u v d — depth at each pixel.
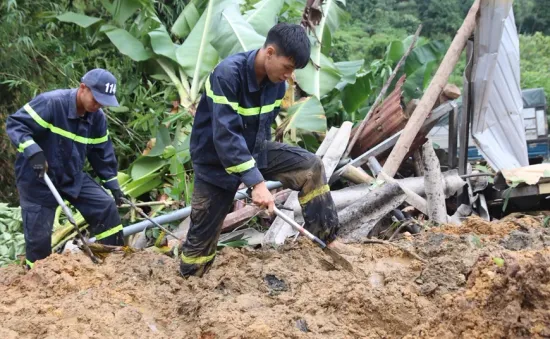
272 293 3.91
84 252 4.63
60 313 3.56
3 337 3.26
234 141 3.54
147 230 6.14
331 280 4.00
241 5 8.91
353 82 8.62
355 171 6.62
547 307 2.75
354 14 26.91
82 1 9.82
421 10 28.34
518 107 7.76
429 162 6.66
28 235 5.04
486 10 6.96
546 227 5.11
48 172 4.99
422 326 3.16
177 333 3.46
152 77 8.60
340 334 3.34
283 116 7.71
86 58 9.22
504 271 2.90
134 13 9.17
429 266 3.85
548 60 29.11
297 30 3.48
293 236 5.66
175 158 7.02
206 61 8.27
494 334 2.81
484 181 7.16
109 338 3.34
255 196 3.57
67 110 4.91
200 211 3.95
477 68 7.16
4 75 8.68
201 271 4.15
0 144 8.96
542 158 12.41
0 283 4.20
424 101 6.90
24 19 8.80
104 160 5.32
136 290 3.95
